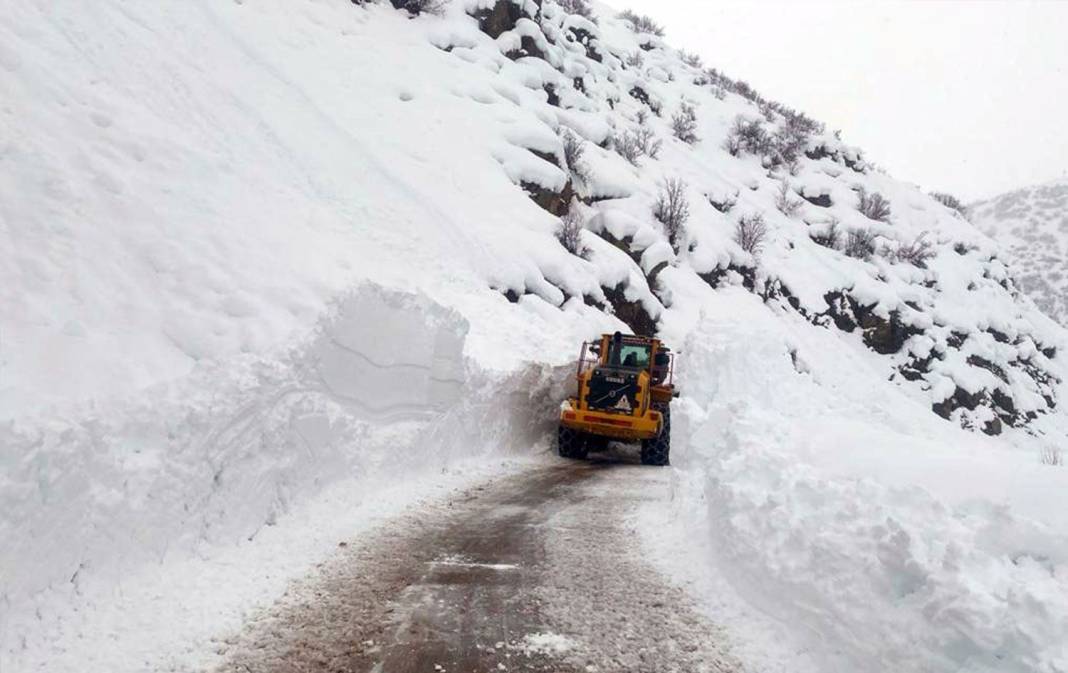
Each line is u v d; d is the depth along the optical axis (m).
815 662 3.81
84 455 4.29
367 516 6.64
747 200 34.50
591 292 19.50
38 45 10.97
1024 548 3.32
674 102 42.94
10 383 4.70
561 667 3.71
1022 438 30.56
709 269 26.77
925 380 30.12
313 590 4.69
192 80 14.59
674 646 4.06
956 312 34.16
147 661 3.55
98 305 6.14
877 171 49.19
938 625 3.10
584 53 37.38
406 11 24.94
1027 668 2.73
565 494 8.52
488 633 4.11
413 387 8.81
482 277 16.16
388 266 13.59
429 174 18.16
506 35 27.30
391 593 4.70
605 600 4.75
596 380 12.30
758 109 48.62
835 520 4.12
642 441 12.39
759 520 4.82
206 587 4.55
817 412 10.04
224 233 8.18
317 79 18.52
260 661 3.62
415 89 20.94
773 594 4.38
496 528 6.57
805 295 30.08
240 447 5.68
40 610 3.79
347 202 15.14
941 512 3.74
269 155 14.55
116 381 5.36
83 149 7.99
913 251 36.72
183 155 9.65
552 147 22.45
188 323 6.42
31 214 6.61
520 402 12.20
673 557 5.82
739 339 11.02
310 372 6.83
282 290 7.40
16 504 3.76
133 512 4.53
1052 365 38.91
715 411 7.82
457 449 9.91
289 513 6.18
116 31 13.60
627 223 24.12
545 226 19.94
